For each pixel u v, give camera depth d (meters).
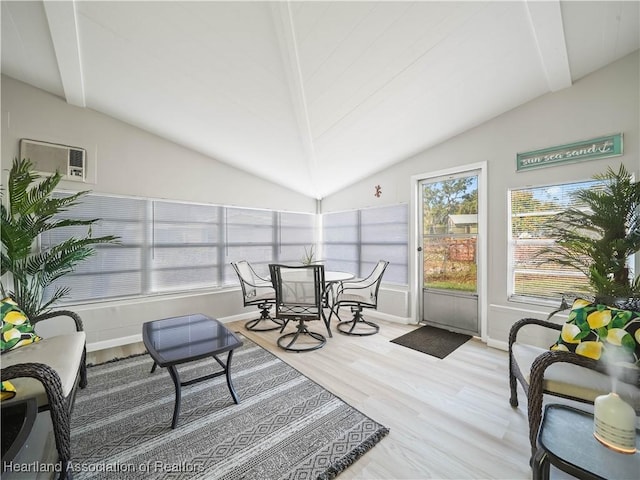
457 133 3.27
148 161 3.26
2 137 2.51
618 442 0.99
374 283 3.53
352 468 1.42
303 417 1.81
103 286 3.01
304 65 2.15
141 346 3.02
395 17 1.78
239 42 1.97
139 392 2.10
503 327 2.91
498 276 2.98
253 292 3.67
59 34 1.95
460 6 1.72
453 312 3.51
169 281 3.45
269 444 1.57
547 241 2.70
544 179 2.67
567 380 1.42
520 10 1.78
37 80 2.55
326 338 3.27
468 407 1.92
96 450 1.52
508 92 2.59
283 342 3.15
